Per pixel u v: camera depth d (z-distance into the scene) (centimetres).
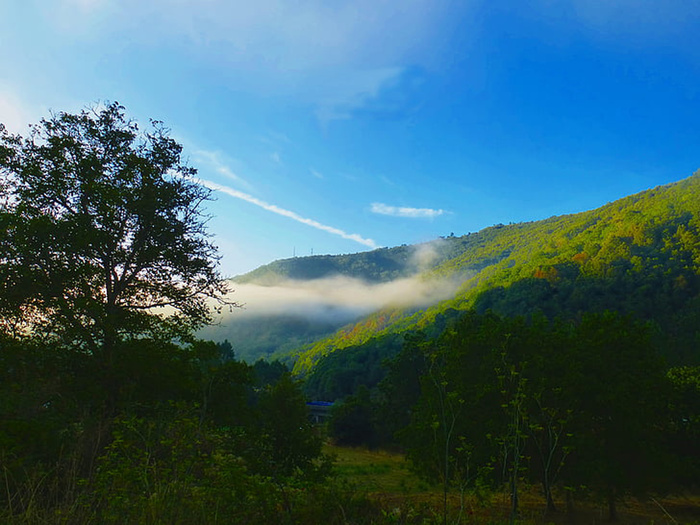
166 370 1446
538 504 1414
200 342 1702
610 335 1587
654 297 7244
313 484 593
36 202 1560
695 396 1878
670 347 3853
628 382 1451
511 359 1478
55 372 1323
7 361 1270
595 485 1334
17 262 1393
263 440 1187
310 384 10712
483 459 1306
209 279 1791
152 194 1638
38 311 1473
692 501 1872
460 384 1577
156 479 425
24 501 423
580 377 1384
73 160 1642
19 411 889
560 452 1340
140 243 1678
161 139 1872
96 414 924
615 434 1420
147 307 1730
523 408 514
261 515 496
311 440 1619
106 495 415
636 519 1411
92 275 1534
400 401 4403
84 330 1439
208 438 524
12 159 1545
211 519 432
